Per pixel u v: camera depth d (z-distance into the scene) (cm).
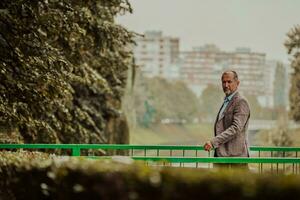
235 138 1772
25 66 2667
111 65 3881
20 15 2655
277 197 924
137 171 1038
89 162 1162
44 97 2753
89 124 3953
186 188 977
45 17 2697
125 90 5084
